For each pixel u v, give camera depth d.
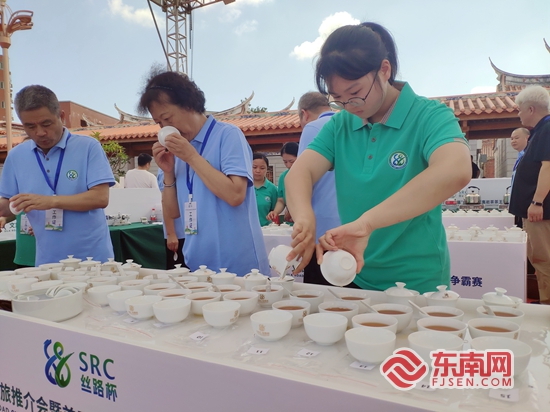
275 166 10.65
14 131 11.93
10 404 0.89
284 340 0.83
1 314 0.89
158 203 4.46
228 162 1.60
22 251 2.26
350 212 1.28
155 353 0.66
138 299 1.01
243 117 9.49
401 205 0.95
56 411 0.81
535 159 2.72
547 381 0.61
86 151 1.90
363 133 1.26
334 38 1.03
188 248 1.72
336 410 0.51
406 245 1.21
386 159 1.17
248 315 1.02
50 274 1.50
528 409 0.53
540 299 2.89
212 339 0.84
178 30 15.46
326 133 1.34
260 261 1.76
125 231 3.52
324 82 1.07
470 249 2.35
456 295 1.00
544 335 0.81
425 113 1.12
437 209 1.25
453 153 0.99
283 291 1.16
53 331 0.79
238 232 1.66
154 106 1.56
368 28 1.03
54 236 1.90
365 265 1.26
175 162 1.83
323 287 1.20
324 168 1.33
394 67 1.13
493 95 7.73
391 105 1.18
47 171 1.90
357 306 0.96
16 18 5.86
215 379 0.60
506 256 2.27
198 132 1.68
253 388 0.57
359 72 1.00
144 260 3.79
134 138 8.45
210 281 1.40
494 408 0.54
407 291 1.04
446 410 0.45
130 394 0.69
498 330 0.81
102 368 0.73
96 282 1.26
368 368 0.67
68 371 0.78
